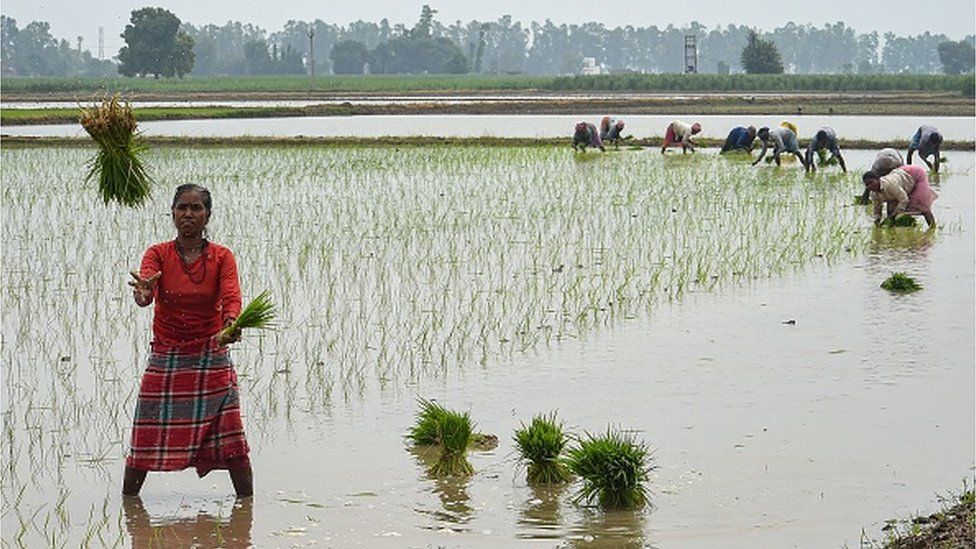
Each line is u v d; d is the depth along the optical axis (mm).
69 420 15203
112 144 13250
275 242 27781
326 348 18750
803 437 14445
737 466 13461
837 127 74688
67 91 151500
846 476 13117
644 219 32062
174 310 12344
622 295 22625
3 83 165375
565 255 26703
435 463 13586
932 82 137750
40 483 13078
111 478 13242
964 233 31062
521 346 18906
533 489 12906
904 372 17359
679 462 13602
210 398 12461
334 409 15727
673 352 18562
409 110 91062
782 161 51312
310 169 44656
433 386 16734
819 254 27312
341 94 135250
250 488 12641
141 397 12500
